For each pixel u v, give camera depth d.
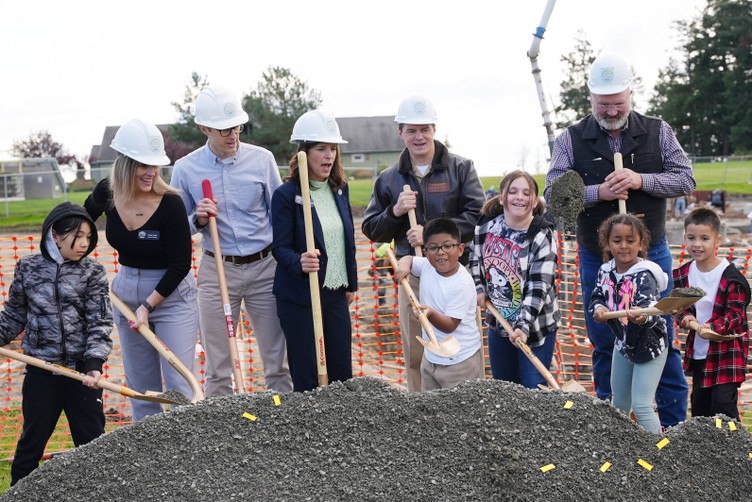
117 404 7.73
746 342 5.23
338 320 5.30
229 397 4.04
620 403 5.15
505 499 3.47
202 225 5.53
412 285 5.80
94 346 4.79
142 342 5.34
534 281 5.12
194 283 5.42
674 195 5.44
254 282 5.66
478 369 5.18
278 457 3.70
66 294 4.81
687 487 3.62
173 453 3.73
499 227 5.31
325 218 5.28
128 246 5.14
